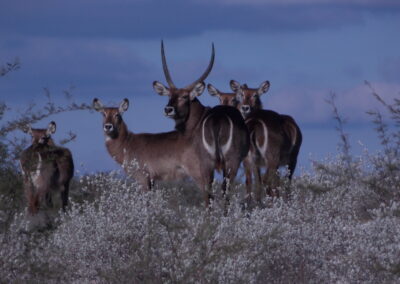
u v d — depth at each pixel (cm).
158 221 2166
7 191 2028
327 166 2644
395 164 2464
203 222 2053
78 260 2288
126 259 2292
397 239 2148
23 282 1970
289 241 2256
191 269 1912
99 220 2373
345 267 2167
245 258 2058
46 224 2291
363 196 2672
